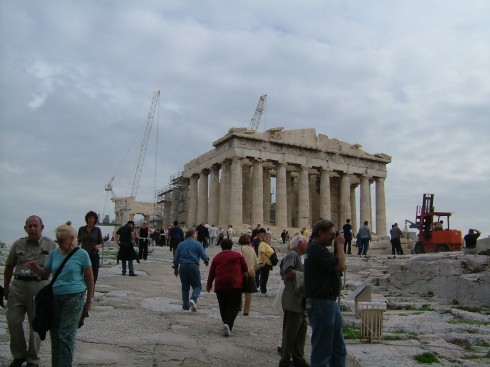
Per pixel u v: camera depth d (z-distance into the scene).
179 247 18.28
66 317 9.60
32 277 10.69
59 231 9.98
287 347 11.31
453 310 19.17
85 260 10.02
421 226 44.69
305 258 9.86
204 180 83.19
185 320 16.23
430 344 13.68
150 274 29.20
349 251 43.28
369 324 14.22
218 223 79.12
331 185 89.19
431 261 24.19
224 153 75.31
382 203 85.38
